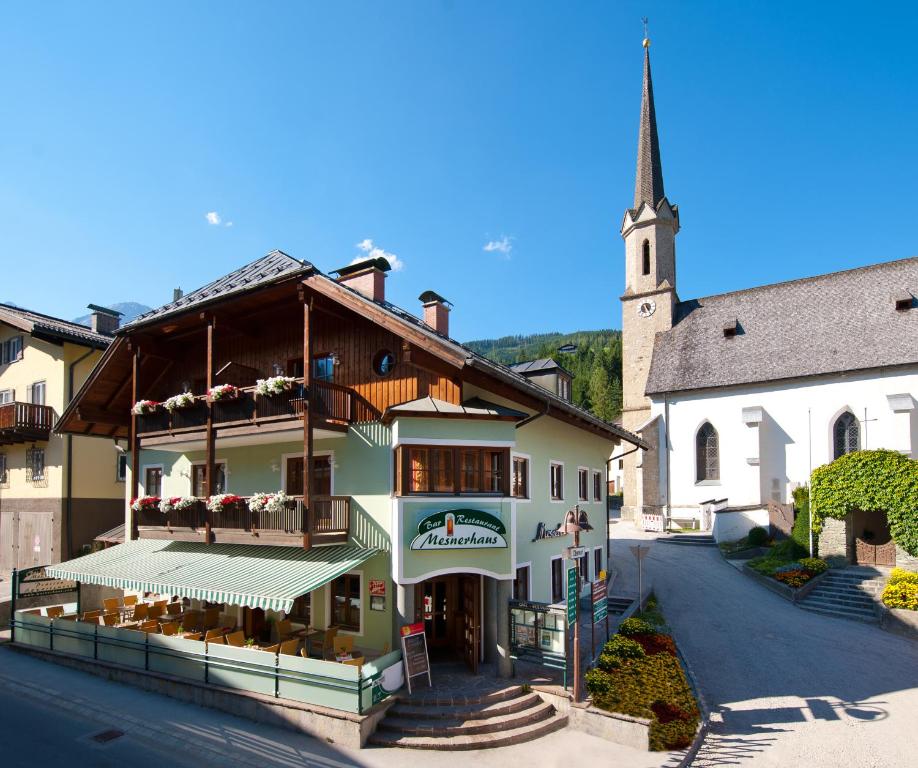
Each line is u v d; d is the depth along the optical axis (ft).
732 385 138.21
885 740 45.24
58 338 102.17
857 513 97.55
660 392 147.74
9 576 106.63
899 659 63.05
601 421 79.82
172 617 69.92
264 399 60.18
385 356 61.67
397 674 48.78
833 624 74.79
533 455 67.82
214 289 71.05
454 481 53.62
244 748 42.55
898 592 74.59
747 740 45.39
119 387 80.07
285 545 59.26
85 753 41.37
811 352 134.10
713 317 157.17
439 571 51.93
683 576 98.22
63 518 100.94
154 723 46.55
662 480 146.10
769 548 112.37
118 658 57.41
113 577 62.44
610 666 52.70
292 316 68.64
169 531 65.98
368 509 58.03
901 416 118.93
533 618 51.83
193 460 75.46
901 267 137.18
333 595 60.13
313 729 44.57
